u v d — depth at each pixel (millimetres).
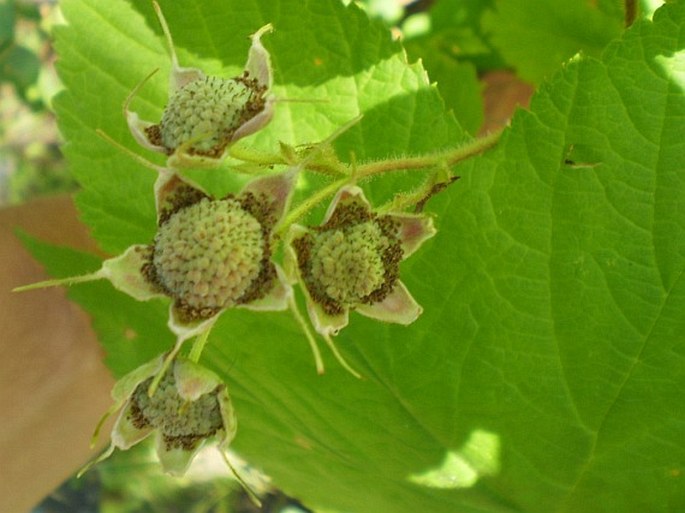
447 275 114
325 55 115
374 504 163
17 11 286
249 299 92
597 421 118
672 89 100
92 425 190
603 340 111
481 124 178
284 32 116
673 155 102
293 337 128
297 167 93
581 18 159
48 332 173
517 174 107
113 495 309
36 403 176
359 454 144
